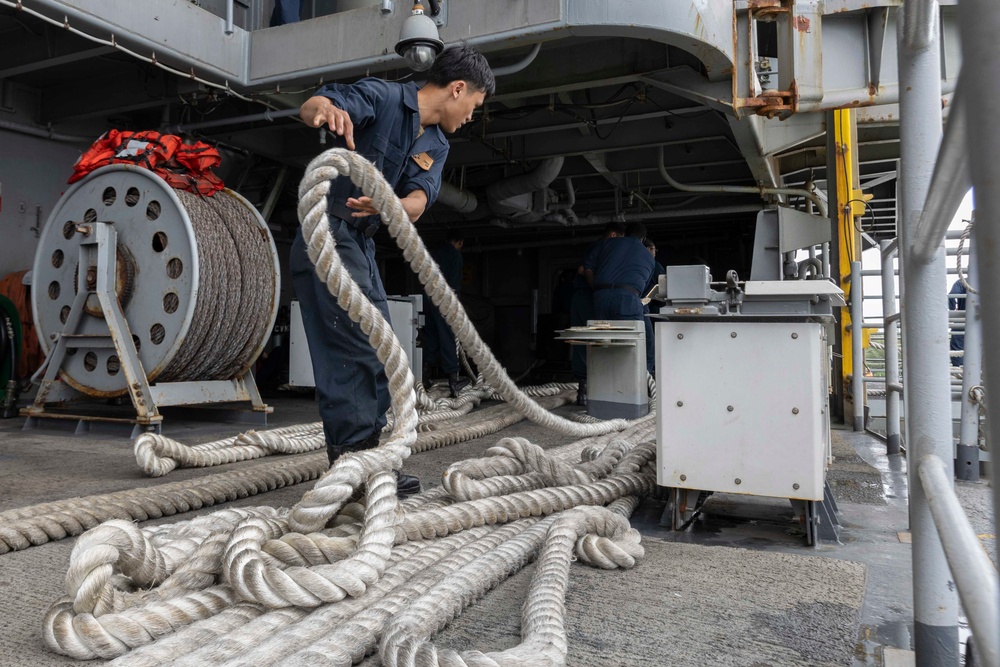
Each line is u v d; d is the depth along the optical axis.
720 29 4.18
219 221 4.63
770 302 2.14
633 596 1.60
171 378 4.50
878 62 4.21
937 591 1.10
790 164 8.47
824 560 1.89
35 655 1.23
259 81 4.97
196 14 4.65
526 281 13.61
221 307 4.45
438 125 2.39
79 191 4.62
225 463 3.32
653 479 2.72
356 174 1.80
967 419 3.18
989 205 0.33
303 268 2.20
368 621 1.27
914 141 1.08
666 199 10.65
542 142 7.46
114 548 1.34
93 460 3.32
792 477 2.09
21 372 5.63
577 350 6.62
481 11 4.22
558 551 1.66
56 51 5.12
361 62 4.62
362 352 2.17
